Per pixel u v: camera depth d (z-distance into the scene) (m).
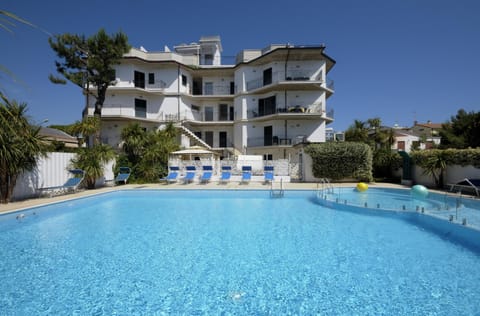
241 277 4.55
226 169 18.69
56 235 6.99
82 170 13.45
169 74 28.44
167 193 14.20
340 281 4.41
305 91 26.30
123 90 26.48
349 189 14.35
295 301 3.83
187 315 3.50
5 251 5.81
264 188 14.73
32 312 3.57
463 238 6.49
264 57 26.17
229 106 31.09
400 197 11.83
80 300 3.85
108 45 18.88
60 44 18.17
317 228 7.61
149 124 28.30
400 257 5.45
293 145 24.86
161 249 5.93
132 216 9.23
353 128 38.50
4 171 9.78
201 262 5.19
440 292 4.06
